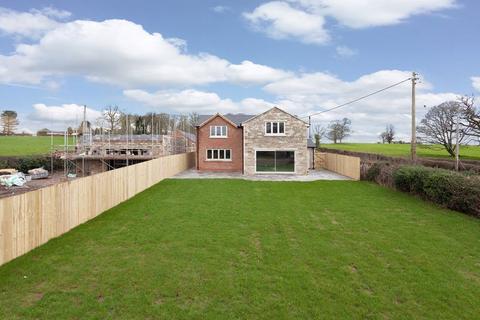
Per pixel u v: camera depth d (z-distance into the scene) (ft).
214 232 37.14
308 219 43.96
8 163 116.37
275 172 106.22
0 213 26.35
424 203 55.11
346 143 257.14
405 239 35.22
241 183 81.15
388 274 25.94
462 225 40.88
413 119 78.64
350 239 35.17
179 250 31.01
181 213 46.55
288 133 106.01
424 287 23.76
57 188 35.09
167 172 92.79
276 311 20.24
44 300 21.17
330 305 21.08
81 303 20.92
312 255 30.14
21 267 26.40
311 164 128.67
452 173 52.70
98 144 140.05
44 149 172.55
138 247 31.83
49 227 33.68
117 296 21.79
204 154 117.91
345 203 55.16
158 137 145.89
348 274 25.90
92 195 43.75
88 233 36.45
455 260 29.17
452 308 21.01
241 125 108.37
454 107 114.73
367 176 87.56
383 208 51.06
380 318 19.77
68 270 26.02
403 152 156.56
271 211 48.62
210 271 26.11
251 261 28.40
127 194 57.93
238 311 20.21
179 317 19.45
